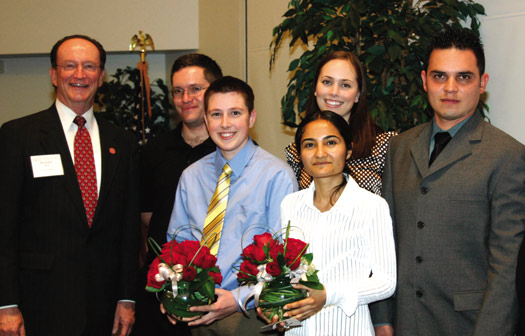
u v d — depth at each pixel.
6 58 5.74
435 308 1.81
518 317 1.69
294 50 4.04
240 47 4.59
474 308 1.75
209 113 2.13
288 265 1.63
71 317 2.18
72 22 5.20
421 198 1.87
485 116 2.67
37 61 5.76
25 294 2.18
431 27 2.52
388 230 1.84
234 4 4.59
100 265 2.29
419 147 1.97
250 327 2.01
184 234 2.19
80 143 2.33
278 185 2.08
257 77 4.47
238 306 1.92
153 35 5.23
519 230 1.70
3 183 2.16
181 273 1.72
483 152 1.81
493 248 1.72
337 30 2.55
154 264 1.78
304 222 1.92
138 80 5.19
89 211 2.28
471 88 1.85
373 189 2.13
